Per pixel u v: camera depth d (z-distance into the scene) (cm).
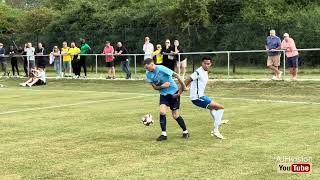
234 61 2555
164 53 2252
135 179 751
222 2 3253
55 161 870
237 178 743
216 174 766
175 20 3303
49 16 4109
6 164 855
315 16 2836
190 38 3159
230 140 1011
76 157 895
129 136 1080
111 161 861
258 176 750
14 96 1975
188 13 3225
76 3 4047
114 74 2578
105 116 1367
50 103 1708
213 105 1045
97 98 1838
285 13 3016
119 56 2670
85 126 1216
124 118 1326
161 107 1033
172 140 1027
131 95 1912
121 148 961
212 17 3266
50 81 2575
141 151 932
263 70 2503
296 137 1018
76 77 2573
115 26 3534
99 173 787
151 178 754
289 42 2042
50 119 1338
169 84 1019
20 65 3266
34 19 4138
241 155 880
